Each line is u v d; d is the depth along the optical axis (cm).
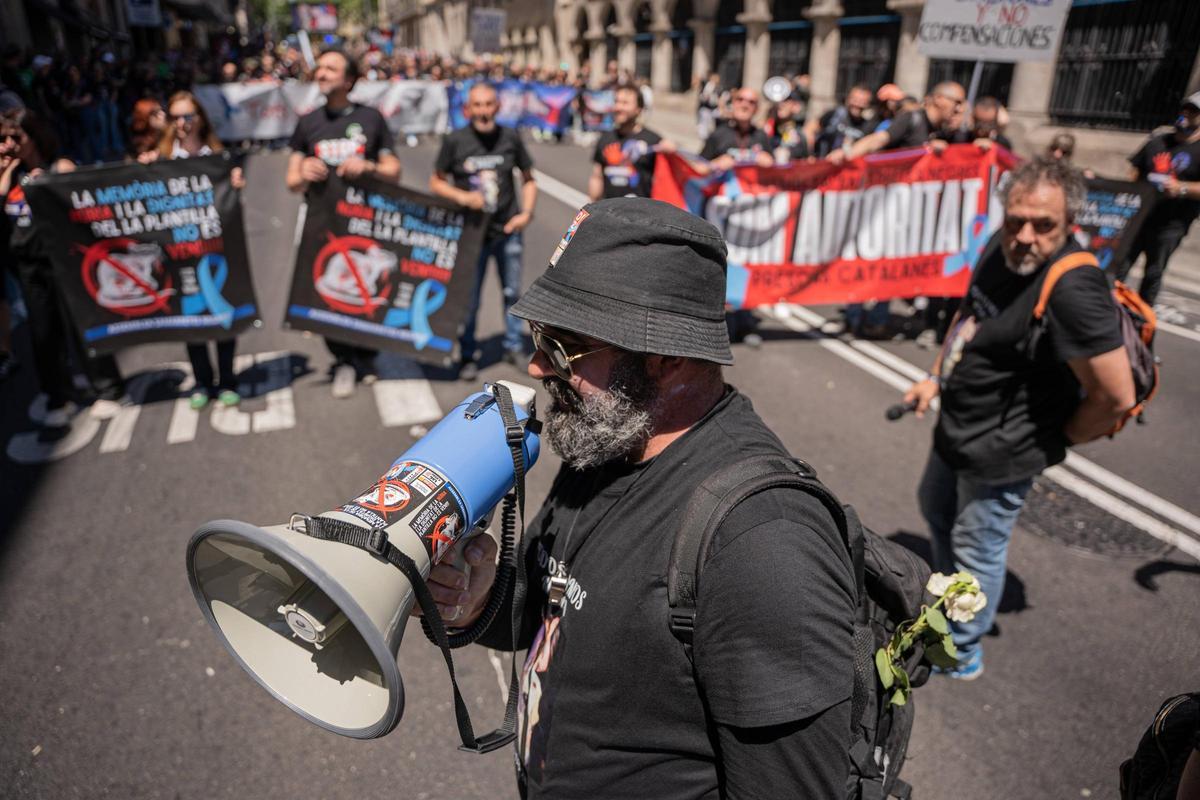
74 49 2467
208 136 477
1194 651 287
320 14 4794
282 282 745
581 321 101
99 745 247
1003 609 310
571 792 113
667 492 107
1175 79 971
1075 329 206
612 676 106
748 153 606
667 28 2270
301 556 88
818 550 94
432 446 112
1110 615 306
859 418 478
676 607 98
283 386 518
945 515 269
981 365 231
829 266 580
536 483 395
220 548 102
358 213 473
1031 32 568
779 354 588
